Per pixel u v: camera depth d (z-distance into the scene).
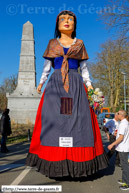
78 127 4.96
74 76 5.49
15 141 13.66
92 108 5.47
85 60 5.93
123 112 5.23
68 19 5.97
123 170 4.84
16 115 28.31
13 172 6.04
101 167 5.05
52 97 5.23
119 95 49.16
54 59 5.75
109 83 44.03
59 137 4.86
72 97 5.19
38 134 5.28
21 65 28.47
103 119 21.47
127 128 4.98
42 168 4.88
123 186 4.68
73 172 4.70
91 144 4.96
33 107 28.47
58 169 4.69
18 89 28.53
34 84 28.55
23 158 8.27
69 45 5.69
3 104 58.69
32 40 28.55
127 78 39.22
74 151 4.80
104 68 43.44
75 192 4.41
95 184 4.94
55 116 5.04
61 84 5.33
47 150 4.88
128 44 21.22
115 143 4.91
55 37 6.21
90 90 5.53
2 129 9.70
